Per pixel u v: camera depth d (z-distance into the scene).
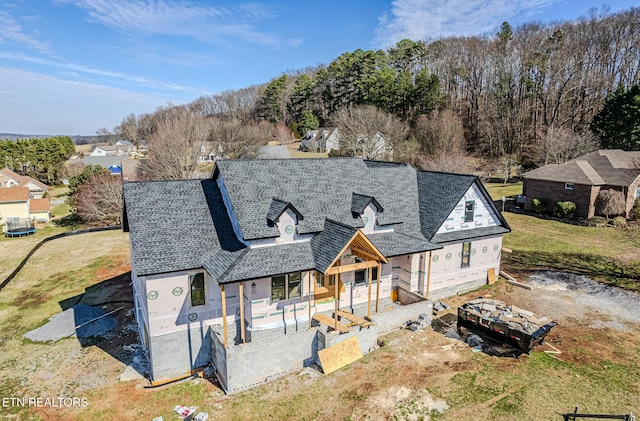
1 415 15.47
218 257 17.78
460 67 90.81
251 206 19.47
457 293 25.14
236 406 15.02
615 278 26.52
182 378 17.75
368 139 68.06
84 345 21.00
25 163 99.88
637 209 38.84
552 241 34.84
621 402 14.47
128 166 70.94
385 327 20.20
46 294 29.02
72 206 60.03
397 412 14.23
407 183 27.47
